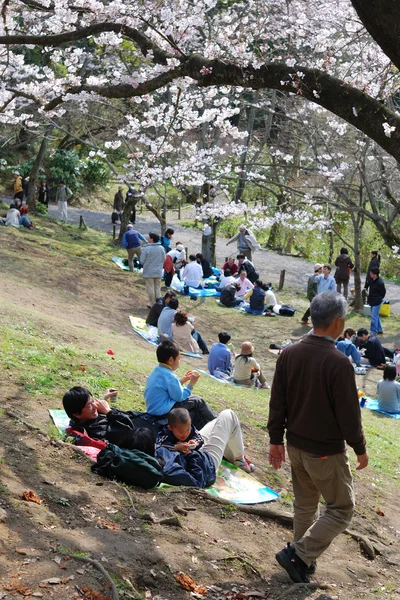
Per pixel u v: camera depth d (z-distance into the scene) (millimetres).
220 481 6168
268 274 27953
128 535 4426
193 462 5863
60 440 5777
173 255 23109
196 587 4043
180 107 16812
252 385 12539
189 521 4988
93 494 4941
